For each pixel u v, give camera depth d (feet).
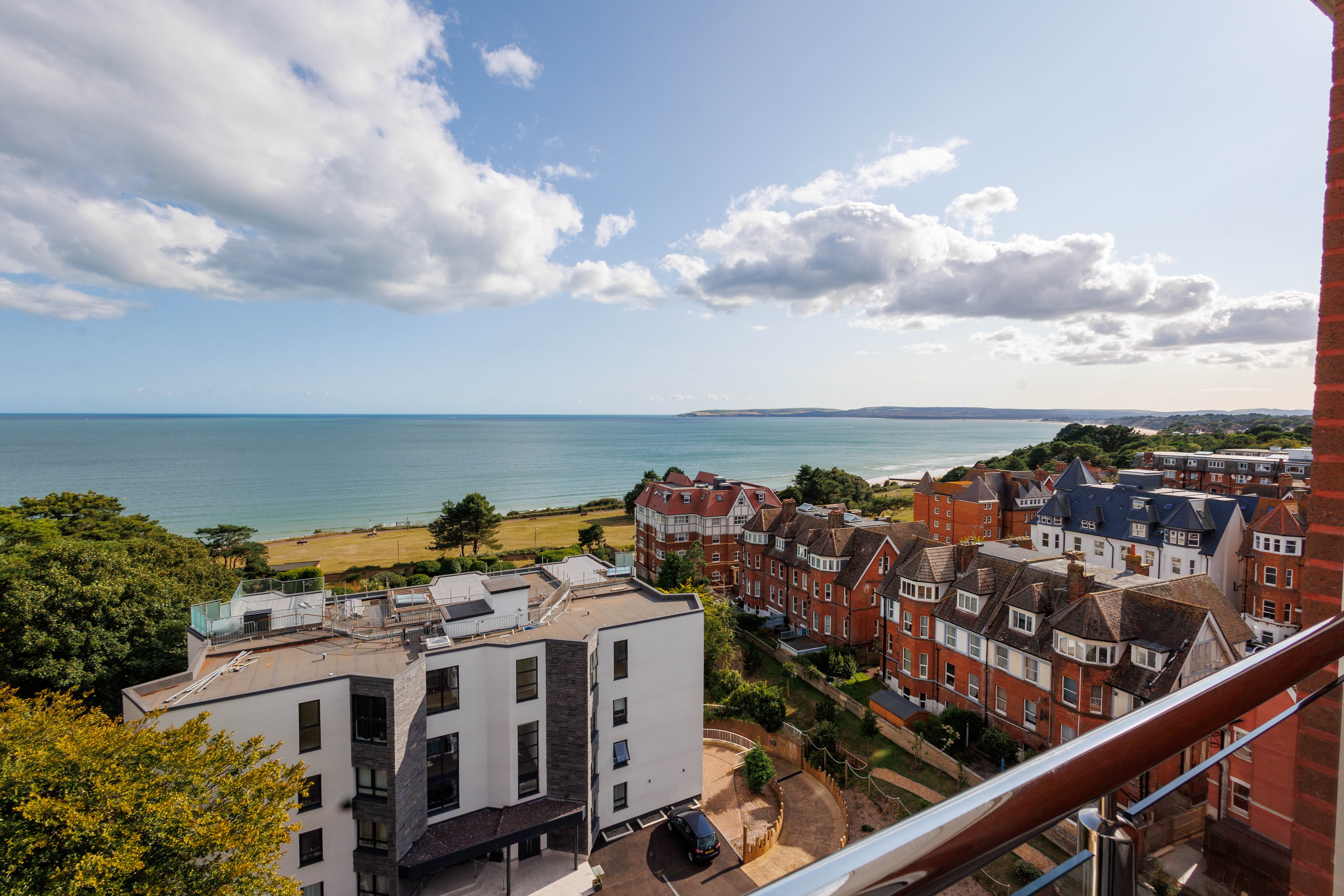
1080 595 110.32
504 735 91.35
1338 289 25.61
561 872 91.04
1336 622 12.73
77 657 106.73
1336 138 26.04
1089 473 252.62
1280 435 459.32
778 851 97.04
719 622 144.77
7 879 51.29
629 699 102.42
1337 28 26.04
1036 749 112.57
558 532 380.17
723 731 133.08
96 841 53.83
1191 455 299.38
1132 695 98.02
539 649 92.48
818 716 130.72
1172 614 101.55
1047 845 70.95
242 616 95.40
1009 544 145.89
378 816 80.69
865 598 165.27
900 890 5.26
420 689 85.71
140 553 148.77
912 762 116.78
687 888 89.45
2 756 61.98
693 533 245.24
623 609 109.81
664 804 106.22
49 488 526.98
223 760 63.87
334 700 80.69
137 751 60.85
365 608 107.55
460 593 113.60
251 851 59.93
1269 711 14.17
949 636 132.57
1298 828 12.93
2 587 110.01
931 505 275.59
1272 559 165.37
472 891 87.25
